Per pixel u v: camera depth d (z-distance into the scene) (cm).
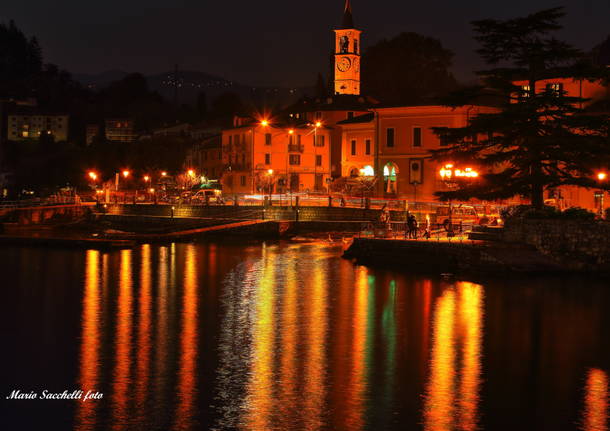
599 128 6856
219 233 11344
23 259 8638
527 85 8962
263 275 6975
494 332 4428
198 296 5816
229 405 3194
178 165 19812
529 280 6116
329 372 3641
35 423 3044
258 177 15388
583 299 5350
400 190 11606
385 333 4425
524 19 7094
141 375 3616
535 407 3164
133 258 8712
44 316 5050
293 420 3022
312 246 9912
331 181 13125
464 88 7506
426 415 3073
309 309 5194
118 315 5066
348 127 13350
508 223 6544
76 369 3734
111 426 3005
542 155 6856
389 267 7225
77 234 12206
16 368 3753
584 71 7000
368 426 2962
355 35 17412
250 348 4106
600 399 3269
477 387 3419
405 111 11544
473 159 7325
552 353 3972
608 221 6481
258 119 16138
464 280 6222
